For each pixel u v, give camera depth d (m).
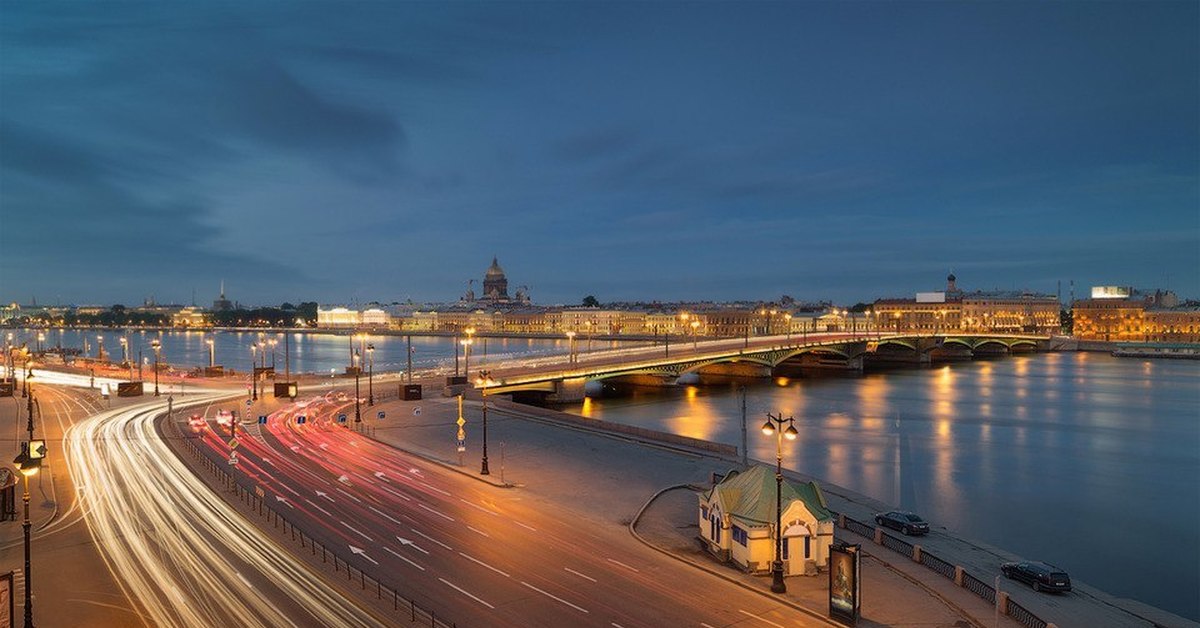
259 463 76.06
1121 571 62.41
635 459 79.88
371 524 55.94
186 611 40.25
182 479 69.00
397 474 71.81
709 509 51.53
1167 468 97.38
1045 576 50.91
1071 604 49.03
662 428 123.50
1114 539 70.12
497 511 59.97
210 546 50.72
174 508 59.62
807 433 119.12
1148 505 80.75
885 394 173.38
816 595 43.78
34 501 61.53
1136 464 99.44
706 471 75.06
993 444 111.56
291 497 63.22
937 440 114.38
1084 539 70.00
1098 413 143.00
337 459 78.06
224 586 43.78
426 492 65.38
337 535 53.28
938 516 75.88
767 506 48.03
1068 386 190.75
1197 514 77.50
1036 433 121.12
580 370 154.38
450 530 54.81
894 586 46.00
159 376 169.12
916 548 50.47
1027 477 92.00
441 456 79.75
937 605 43.03
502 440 88.69
